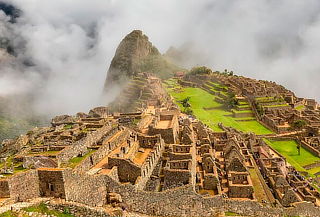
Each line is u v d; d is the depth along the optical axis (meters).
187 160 78.00
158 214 67.12
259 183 93.69
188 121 130.50
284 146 185.38
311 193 108.25
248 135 151.38
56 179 55.34
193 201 70.75
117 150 82.44
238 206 79.00
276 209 82.06
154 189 72.19
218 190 78.62
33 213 51.69
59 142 82.88
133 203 65.31
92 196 61.00
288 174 123.50
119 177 71.31
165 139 95.25
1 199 52.28
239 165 94.69
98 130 89.44
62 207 54.28
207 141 108.94
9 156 75.25
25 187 54.53
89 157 72.81
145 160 77.12
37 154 72.19
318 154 168.62
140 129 105.25
